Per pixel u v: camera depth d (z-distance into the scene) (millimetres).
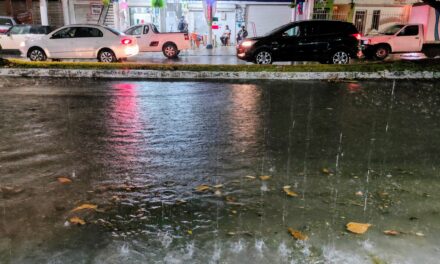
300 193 3652
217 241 2844
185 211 3322
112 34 14672
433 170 4230
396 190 3715
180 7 25359
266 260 2611
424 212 3277
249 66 12516
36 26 18344
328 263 2572
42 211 3322
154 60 16781
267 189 3748
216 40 25766
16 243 2828
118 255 2676
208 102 8023
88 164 4457
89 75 11719
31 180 3986
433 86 10258
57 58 14922
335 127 6035
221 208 3367
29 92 9133
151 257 2652
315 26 13906
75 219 3178
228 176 4090
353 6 23453
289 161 4535
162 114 6938
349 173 4152
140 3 24922
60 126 6090
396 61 13664
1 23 19828
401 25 18391
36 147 5059
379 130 5871
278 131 5820
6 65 12438
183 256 2660
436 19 21547
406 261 2594
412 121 6414
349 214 3240
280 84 10531
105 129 5941
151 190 3756
